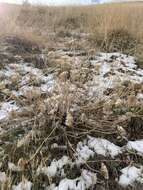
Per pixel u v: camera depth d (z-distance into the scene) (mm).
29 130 2547
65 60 3375
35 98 2803
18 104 2865
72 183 2109
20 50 4566
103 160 2289
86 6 11125
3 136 2475
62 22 7832
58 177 2154
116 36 5668
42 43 5023
